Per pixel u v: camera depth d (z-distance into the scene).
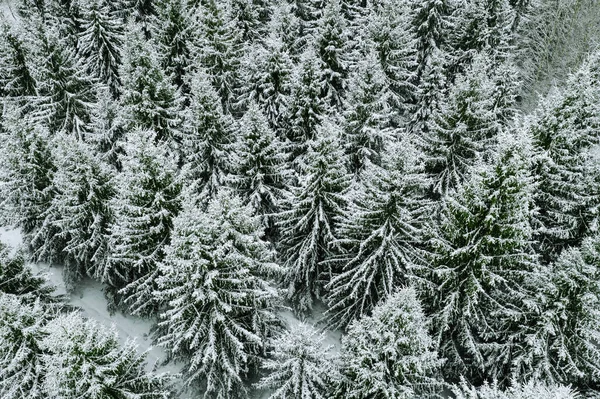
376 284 18.94
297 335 13.31
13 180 20.14
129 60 22.53
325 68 26.16
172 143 23.59
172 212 17.03
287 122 24.06
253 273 16.56
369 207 17.22
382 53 26.98
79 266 21.66
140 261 16.94
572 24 37.56
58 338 11.70
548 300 15.98
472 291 15.51
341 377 13.48
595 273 14.97
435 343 15.89
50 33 24.53
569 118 18.92
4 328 14.01
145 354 14.72
